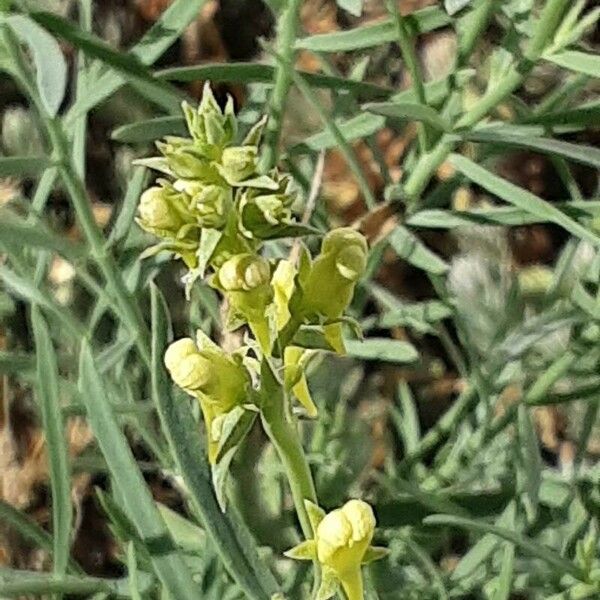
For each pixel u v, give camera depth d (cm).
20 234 30
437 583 34
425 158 33
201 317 41
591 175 49
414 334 46
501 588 32
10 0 28
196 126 22
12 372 34
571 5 34
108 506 30
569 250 37
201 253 22
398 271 47
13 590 29
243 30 48
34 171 31
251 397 23
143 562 31
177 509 42
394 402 45
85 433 40
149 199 22
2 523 41
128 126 30
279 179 22
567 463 41
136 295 33
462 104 36
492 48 41
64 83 25
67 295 41
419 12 32
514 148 33
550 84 44
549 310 37
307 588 35
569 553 35
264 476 36
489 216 33
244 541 26
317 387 40
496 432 37
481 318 42
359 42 31
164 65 48
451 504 34
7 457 42
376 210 33
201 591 29
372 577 34
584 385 38
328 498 37
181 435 25
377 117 33
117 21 46
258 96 34
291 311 23
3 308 39
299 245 24
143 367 37
